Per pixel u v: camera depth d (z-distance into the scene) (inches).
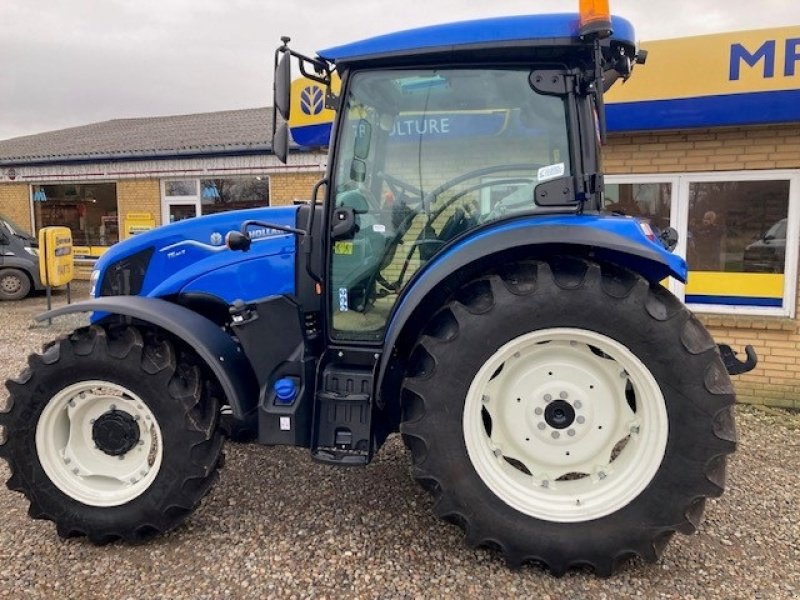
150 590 104.4
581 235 101.9
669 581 106.3
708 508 134.3
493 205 118.7
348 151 120.4
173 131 682.8
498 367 108.5
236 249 120.7
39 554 116.6
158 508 116.6
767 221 216.2
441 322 109.2
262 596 102.2
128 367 115.8
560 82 110.7
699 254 225.8
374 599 101.0
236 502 135.9
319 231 125.4
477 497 106.8
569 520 105.5
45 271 405.7
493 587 104.1
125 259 140.1
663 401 101.8
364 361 121.0
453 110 117.4
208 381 123.2
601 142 116.4
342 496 138.3
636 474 104.7
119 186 592.1
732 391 101.8
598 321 102.2
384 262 122.8
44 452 119.7
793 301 214.2
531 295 103.3
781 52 188.5
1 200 646.5
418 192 121.2
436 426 106.6
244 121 689.6
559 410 110.0
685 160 219.5
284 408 120.2
